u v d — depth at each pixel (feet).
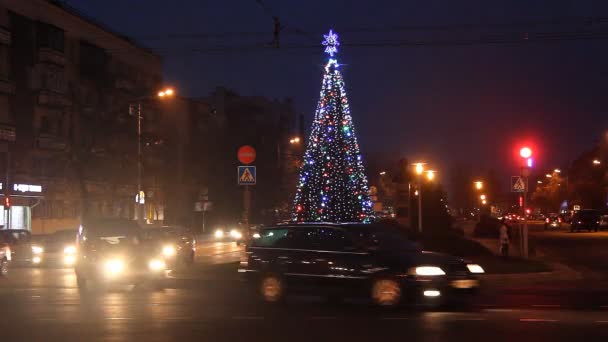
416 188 162.61
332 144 138.21
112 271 72.28
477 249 105.91
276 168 262.88
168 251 95.55
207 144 260.42
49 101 184.44
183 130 261.65
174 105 257.55
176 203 254.06
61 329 45.73
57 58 187.62
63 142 188.75
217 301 62.44
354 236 57.47
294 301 62.08
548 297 66.44
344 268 56.59
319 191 138.51
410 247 58.39
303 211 139.74
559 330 43.65
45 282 83.92
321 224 59.93
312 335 42.50
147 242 79.00
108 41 219.20
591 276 88.58
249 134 262.88
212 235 239.50
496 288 75.20
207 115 277.64
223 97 329.93
